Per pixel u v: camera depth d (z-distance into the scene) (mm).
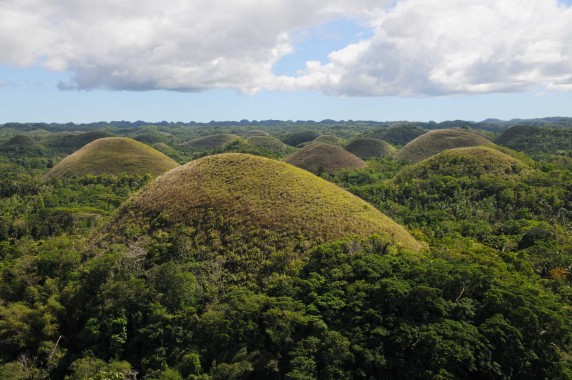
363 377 24594
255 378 25516
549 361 25828
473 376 24812
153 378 26062
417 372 24359
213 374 25078
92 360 27609
